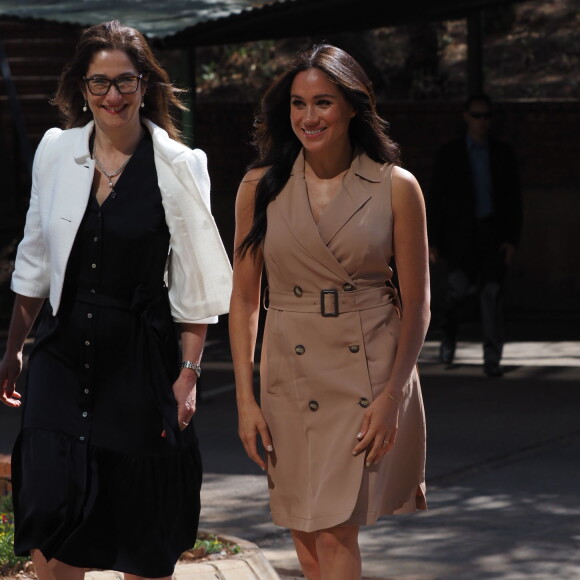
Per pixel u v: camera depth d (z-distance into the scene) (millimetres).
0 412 16375
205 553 9109
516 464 13000
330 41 32469
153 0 18625
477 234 18203
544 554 9984
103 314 7160
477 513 11203
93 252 7156
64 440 7105
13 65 29328
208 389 17812
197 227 7215
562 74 34219
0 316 25609
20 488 7215
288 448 7344
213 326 24172
